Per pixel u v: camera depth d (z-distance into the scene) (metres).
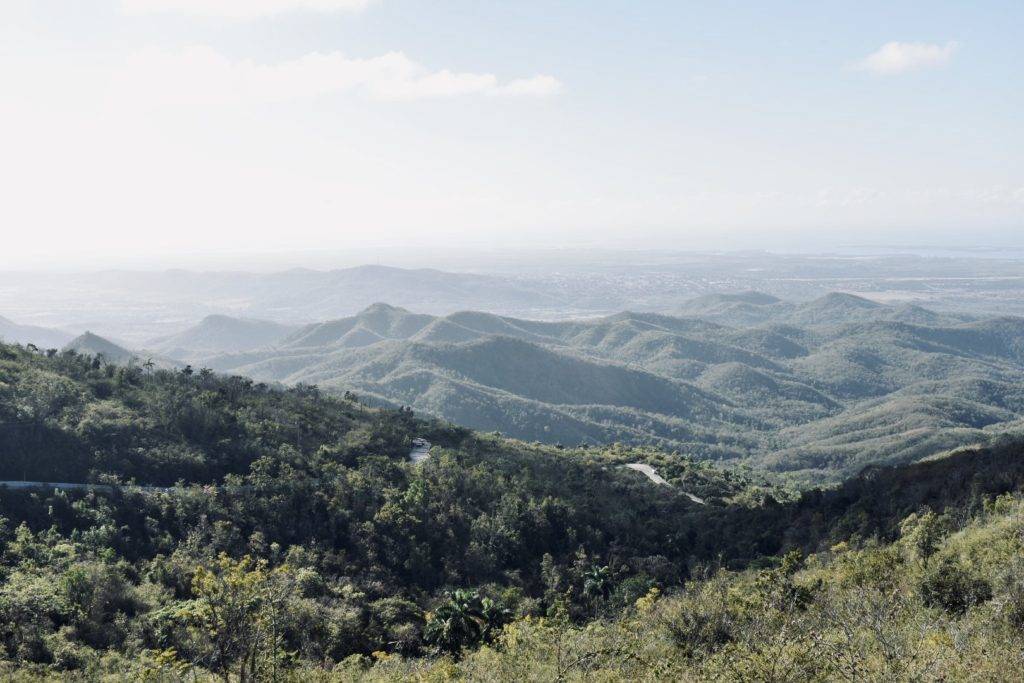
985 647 16.69
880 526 51.53
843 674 16.48
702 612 27.86
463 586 58.81
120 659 36.00
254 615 22.86
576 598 57.12
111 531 54.09
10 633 36.75
